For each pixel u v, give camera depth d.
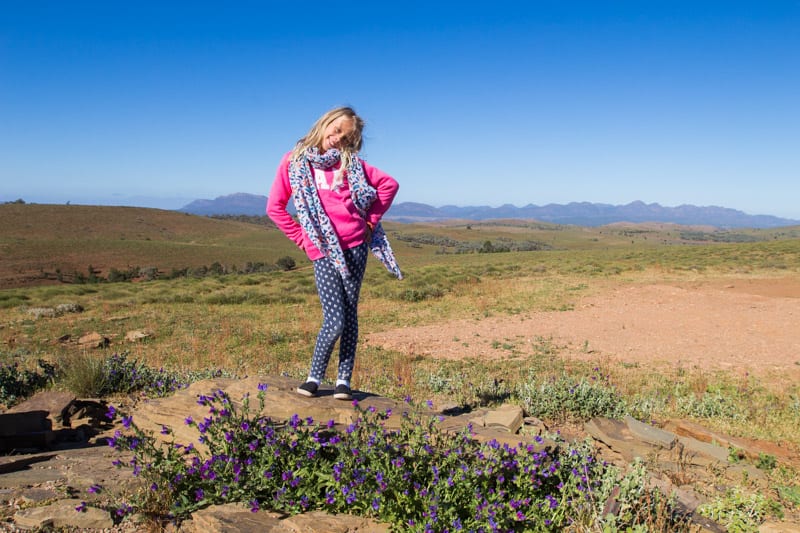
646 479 3.70
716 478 4.47
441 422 4.37
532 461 3.49
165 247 120.69
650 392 8.66
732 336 13.73
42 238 129.12
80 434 4.81
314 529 2.84
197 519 2.98
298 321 18.25
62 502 3.07
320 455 3.49
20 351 13.43
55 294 31.64
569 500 3.45
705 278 26.06
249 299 24.47
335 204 3.47
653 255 43.59
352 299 3.79
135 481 3.42
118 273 83.06
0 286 77.88
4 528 2.81
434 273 32.66
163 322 18.55
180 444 3.96
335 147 3.49
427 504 2.94
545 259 46.75
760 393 8.74
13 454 4.17
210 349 13.29
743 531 3.47
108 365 6.88
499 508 3.01
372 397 4.59
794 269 28.27
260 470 3.19
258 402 3.99
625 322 16.14
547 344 13.57
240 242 162.00
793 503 4.03
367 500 3.06
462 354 12.77
